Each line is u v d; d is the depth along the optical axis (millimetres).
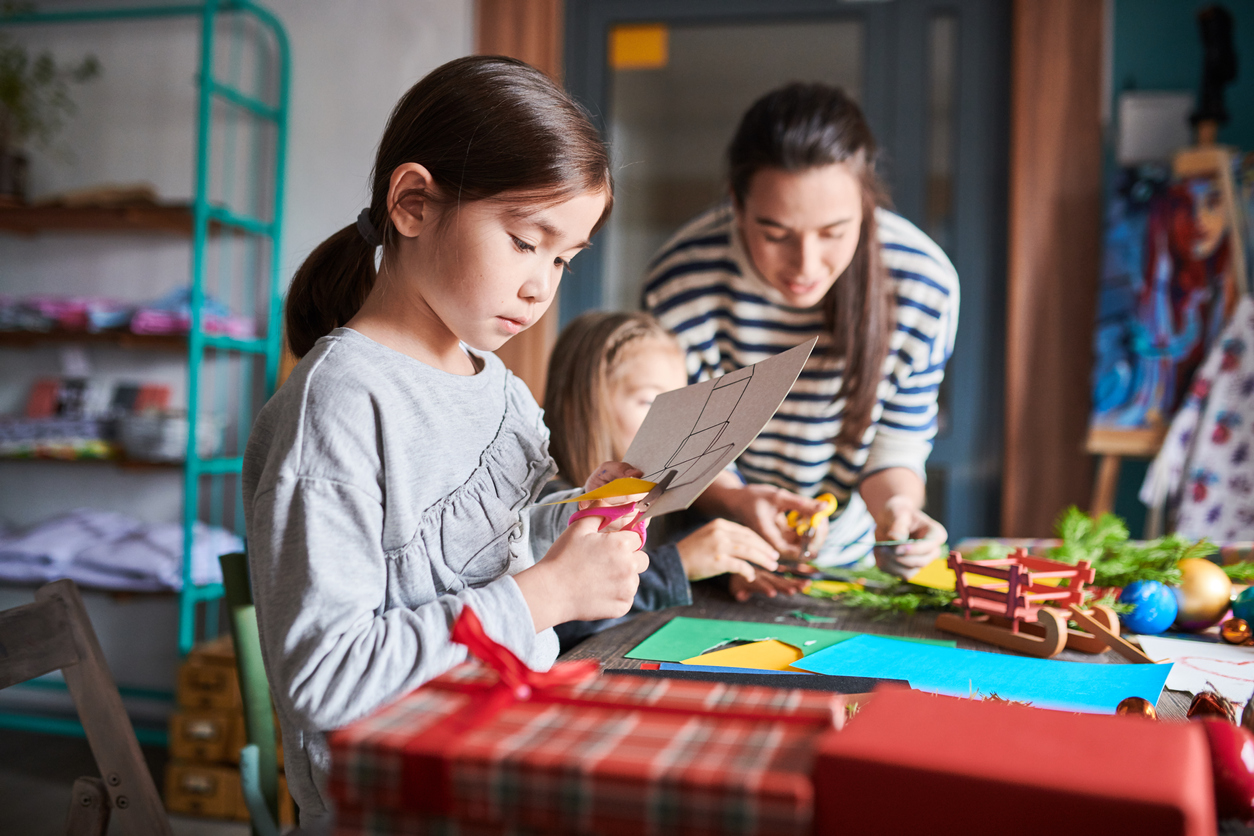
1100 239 2295
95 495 2834
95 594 2791
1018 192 2330
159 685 2775
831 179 1231
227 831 2049
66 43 2855
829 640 892
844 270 1392
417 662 579
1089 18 2293
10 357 2875
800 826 322
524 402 852
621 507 701
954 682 735
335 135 2701
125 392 2787
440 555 709
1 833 1996
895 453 1529
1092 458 2311
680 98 2549
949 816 325
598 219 716
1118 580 1020
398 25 2652
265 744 883
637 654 843
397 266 713
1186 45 2309
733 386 718
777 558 1138
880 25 2441
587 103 2428
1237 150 2158
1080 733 361
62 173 2863
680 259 1577
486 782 351
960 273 2428
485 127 646
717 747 363
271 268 2719
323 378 642
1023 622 897
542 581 636
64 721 2645
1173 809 303
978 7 2400
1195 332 2141
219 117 2762
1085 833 311
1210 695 605
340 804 370
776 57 2498
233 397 2775
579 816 341
